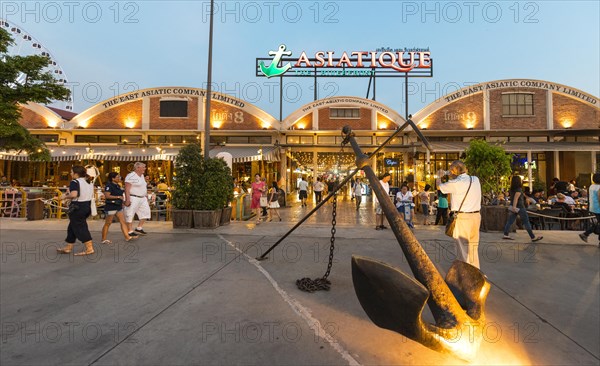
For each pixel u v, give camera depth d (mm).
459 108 19531
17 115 12805
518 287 4328
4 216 11914
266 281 4477
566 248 6594
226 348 2740
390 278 2072
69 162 21328
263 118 20406
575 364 2568
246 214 13016
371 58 21453
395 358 2621
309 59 21688
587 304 3766
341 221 11008
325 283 4277
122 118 20266
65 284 4305
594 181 6961
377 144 19156
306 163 23844
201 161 8953
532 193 12953
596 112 18922
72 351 2674
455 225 4461
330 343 2840
